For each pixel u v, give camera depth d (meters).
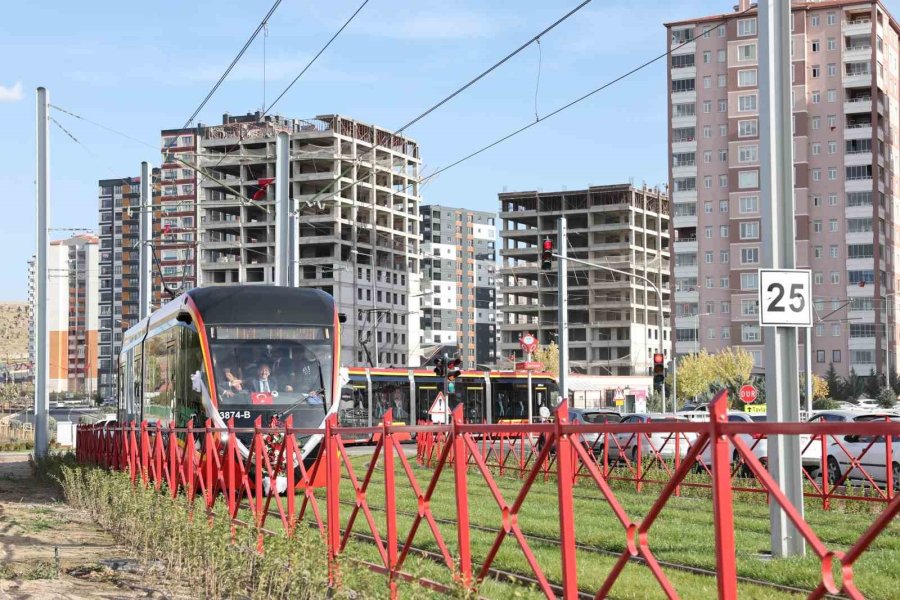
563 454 6.82
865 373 121.50
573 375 103.69
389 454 9.48
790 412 13.89
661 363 42.62
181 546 12.53
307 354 23.36
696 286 128.25
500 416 58.31
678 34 130.00
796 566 12.47
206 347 23.00
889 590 10.98
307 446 18.44
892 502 4.51
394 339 165.12
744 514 19.44
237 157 156.38
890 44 128.50
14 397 101.69
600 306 162.00
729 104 127.12
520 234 168.25
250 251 157.75
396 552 9.39
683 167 129.25
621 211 164.12
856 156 122.38
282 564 10.39
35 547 15.70
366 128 163.00
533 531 16.56
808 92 124.38
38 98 35.94
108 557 14.55
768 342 14.01
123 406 36.44
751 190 126.06
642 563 13.29
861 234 121.94
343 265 153.62
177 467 17.72
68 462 30.22
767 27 14.16
